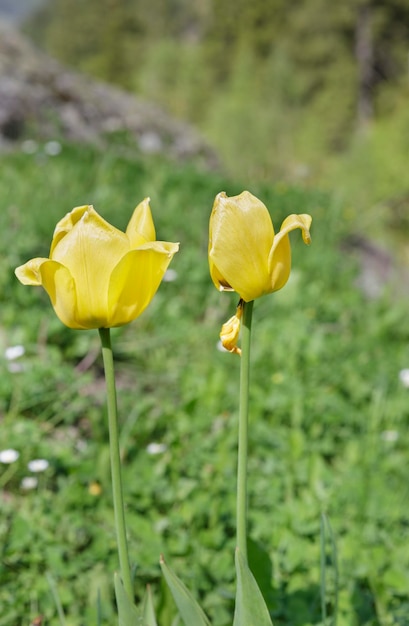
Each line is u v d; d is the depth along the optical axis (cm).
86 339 409
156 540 266
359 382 415
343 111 3862
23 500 302
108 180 698
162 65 4809
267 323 462
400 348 492
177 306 469
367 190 2167
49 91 1003
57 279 148
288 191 779
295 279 506
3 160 727
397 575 253
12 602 246
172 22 6094
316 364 423
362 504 297
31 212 539
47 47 6438
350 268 644
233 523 284
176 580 161
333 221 752
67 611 250
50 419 350
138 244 156
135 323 453
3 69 980
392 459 348
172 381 412
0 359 363
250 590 156
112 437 160
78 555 267
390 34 4091
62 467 314
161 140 1061
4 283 427
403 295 696
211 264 155
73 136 944
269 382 398
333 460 357
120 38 5819
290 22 4366
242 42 4541
